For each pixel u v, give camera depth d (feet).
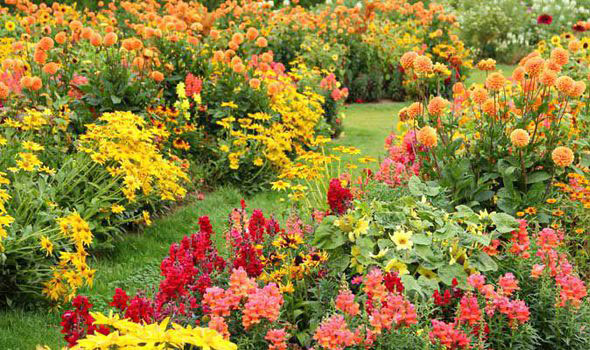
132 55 21.74
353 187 14.61
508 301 9.78
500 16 56.54
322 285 10.60
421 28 43.96
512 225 11.78
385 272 10.64
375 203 11.99
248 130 23.20
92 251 15.60
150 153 15.78
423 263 11.02
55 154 15.87
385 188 13.80
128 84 19.03
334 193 12.05
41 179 13.61
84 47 23.86
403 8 48.26
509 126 15.98
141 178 15.62
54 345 11.55
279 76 25.79
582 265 13.17
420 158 14.82
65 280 12.85
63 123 16.10
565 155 13.17
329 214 12.73
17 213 12.91
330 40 40.83
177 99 23.12
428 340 8.91
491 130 14.62
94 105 18.66
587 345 10.14
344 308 9.32
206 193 20.84
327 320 8.95
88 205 14.37
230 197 20.42
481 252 11.46
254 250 10.49
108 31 21.58
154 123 19.43
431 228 12.03
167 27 24.70
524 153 14.34
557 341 10.32
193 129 21.09
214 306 8.80
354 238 11.32
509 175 13.99
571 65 22.86
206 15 36.65
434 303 10.16
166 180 17.06
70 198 14.58
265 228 12.09
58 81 19.74
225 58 24.11
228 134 21.95
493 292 9.85
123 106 19.22
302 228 12.79
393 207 12.32
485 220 12.11
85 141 15.26
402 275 10.30
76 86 18.62
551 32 58.44
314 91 29.60
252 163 21.75
